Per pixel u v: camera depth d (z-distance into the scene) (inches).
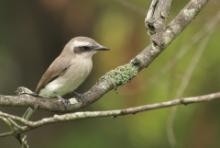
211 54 576.7
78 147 692.7
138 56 342.0
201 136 602.9
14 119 310.8
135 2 598.2
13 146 735.1
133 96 567.2
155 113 597.6
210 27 496.1
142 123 605.3
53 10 669.3
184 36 565.3
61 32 762.2
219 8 547.2
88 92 337.4
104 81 339.3
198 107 603.8
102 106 614.2
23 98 318.3
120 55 594.9
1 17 773.9
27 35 782.5
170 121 457.7
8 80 762.8
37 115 761.0
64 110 331.9
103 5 649.6
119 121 658.8
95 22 657.6
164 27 339.0
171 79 506.3
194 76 574.2
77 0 664.4
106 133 676.1
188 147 604.1
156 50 340.8
